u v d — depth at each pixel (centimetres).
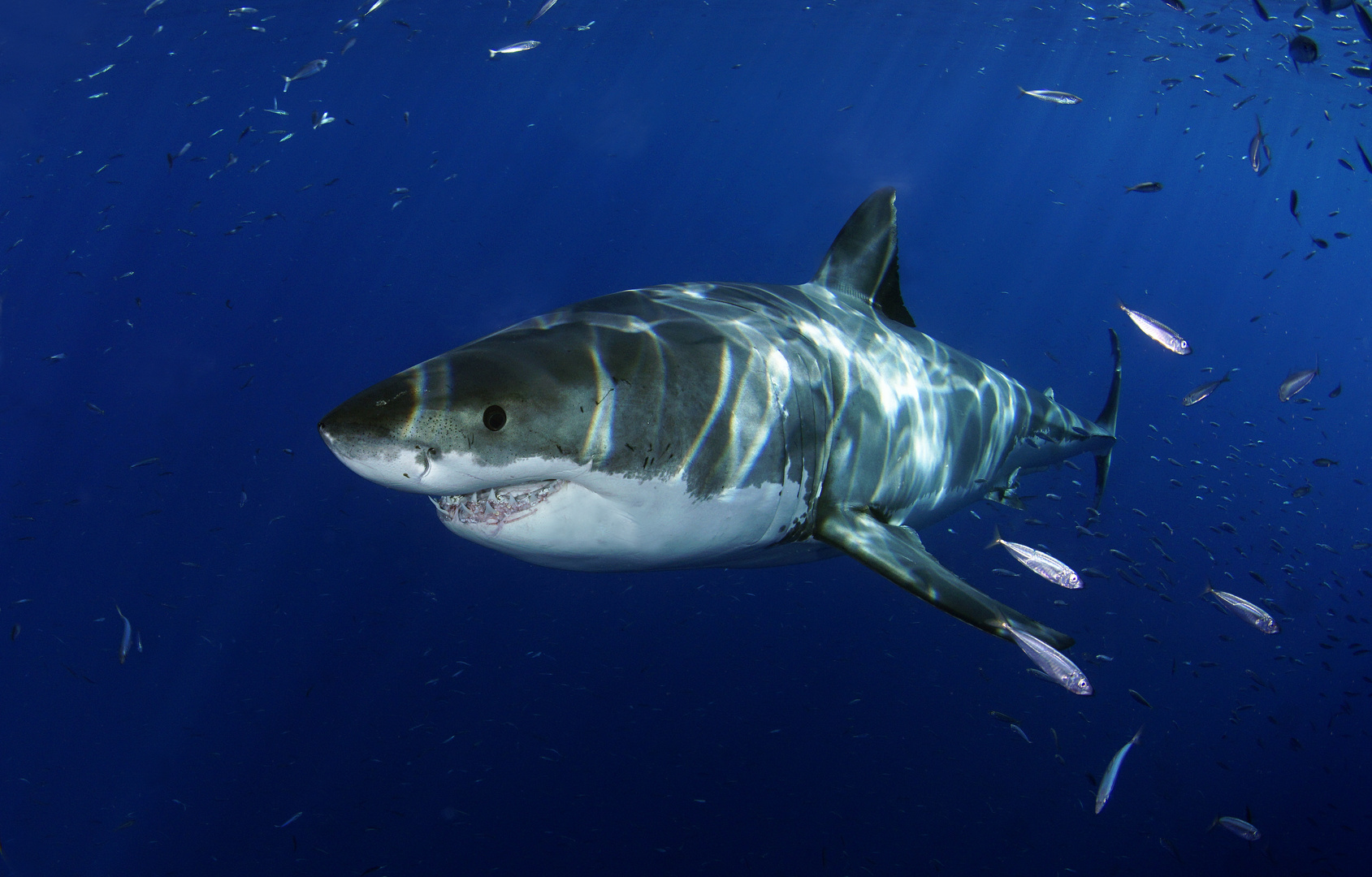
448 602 1372
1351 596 1505
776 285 334
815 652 1298
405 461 193
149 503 1755
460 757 1178
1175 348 419
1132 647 1247
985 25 2819
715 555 270
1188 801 1063
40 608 1516
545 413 207
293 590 1467
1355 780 1128
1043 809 1066
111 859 1139
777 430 262
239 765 1221
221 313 3925
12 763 1273
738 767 1132
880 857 1009
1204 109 4034
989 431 433
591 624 1317
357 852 1089
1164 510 1633
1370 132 3244
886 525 304
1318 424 2891
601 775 1135
